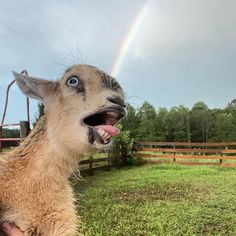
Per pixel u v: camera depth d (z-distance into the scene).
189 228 0.86
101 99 0.32
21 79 0.36
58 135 0.31
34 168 0.31
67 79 0.33
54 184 0.31
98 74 0.33
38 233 0.30
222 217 0.97
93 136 0.31
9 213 0.30
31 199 0.30
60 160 0.31
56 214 0.30
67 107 0.32
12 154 0.33
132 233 0.82
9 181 0.31
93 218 0.93
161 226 0.86
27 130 0.79
